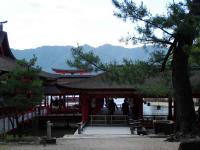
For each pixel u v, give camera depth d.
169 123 35.41
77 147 25.00
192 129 26.62
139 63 27.16
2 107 35.38
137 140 29.33
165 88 33.44
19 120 45.44
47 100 63.09
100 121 43.97
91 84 45.38
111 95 45.94
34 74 33.19
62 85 45.56
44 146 25.48
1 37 51.69
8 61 48.78
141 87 34.16
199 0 23.66
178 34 24.53
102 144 26.70
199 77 37.28
